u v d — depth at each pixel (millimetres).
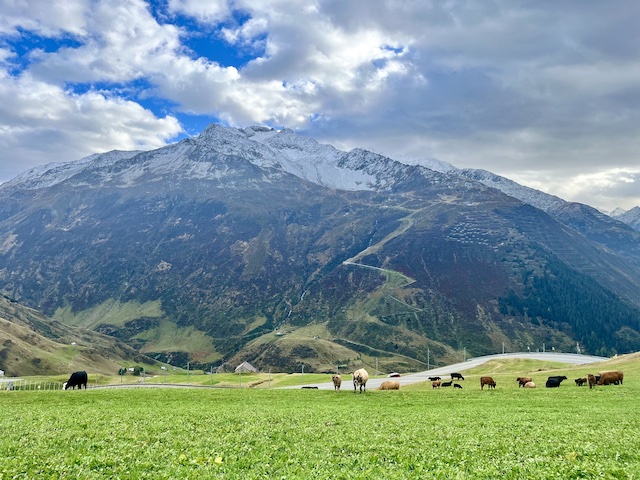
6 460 23812
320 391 67188
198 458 24000
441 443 27391
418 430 32250
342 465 23219
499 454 24719
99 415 40625
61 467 22656
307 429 32625
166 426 34250
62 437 29891
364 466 22766
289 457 24688
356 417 39406
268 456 24812
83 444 27984
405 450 25578
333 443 27812
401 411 44656
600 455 24109
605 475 20281
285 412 42812
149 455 25031
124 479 21000
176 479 20688
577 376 95438
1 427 34375
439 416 40312
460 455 24391
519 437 29219
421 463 22734
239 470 22234
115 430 32531
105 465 23406
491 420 37562
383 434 30625
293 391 66875
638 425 34625
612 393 60156
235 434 30875
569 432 31031
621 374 72875
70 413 42625
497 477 20484
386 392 65938
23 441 28797
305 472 21688
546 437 29234
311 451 25891
